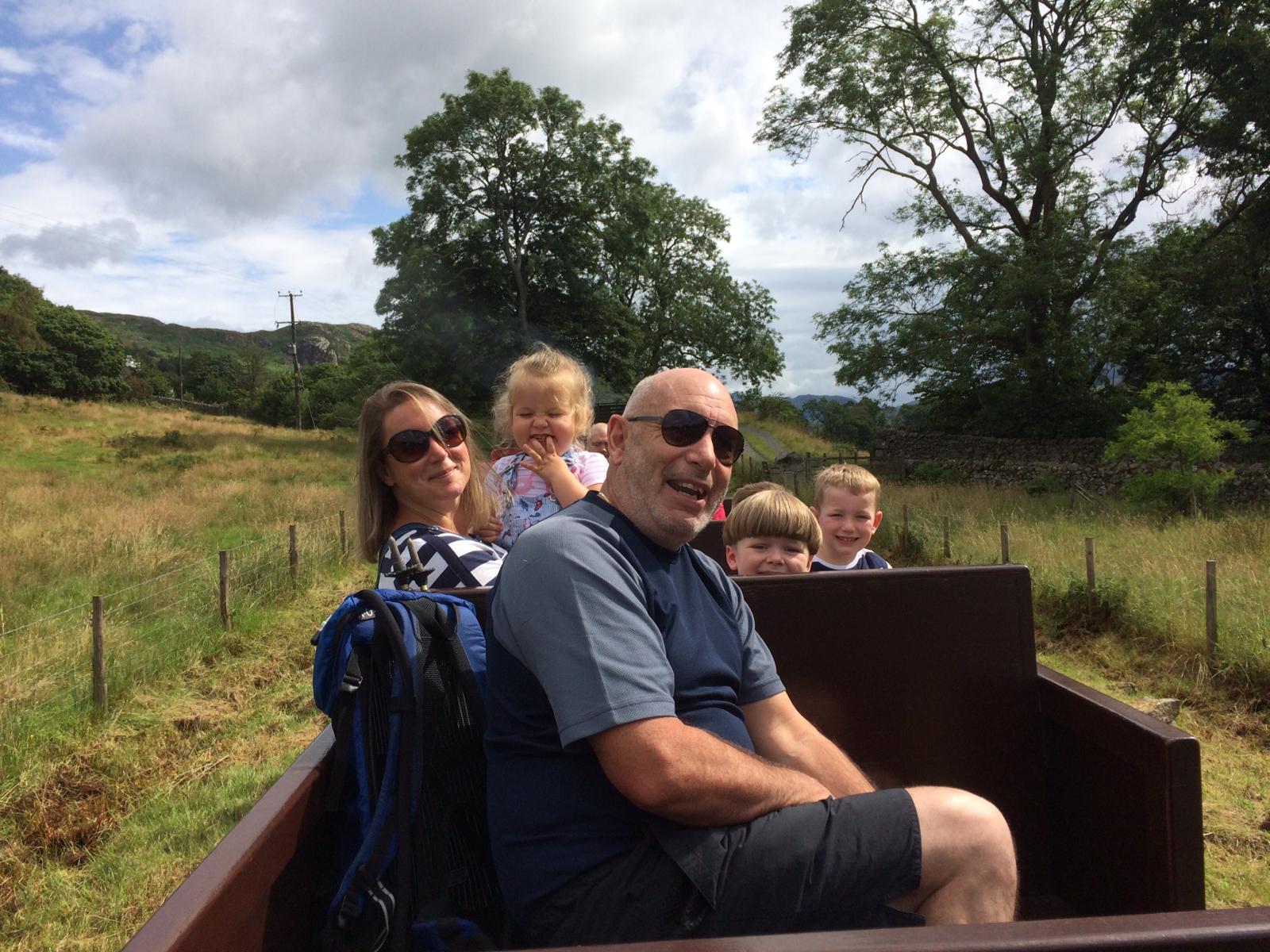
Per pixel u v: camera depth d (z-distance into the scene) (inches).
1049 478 942.4
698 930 64.0
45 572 490.9
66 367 3828.7
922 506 737.0
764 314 2063.2
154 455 1430.9
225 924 52.9
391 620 76.7
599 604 68.6
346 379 2556.6
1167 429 661.3
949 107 1291.8
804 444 1971.0
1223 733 245.3
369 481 116.3
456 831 76.0
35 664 291.4
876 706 98.9
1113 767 87.7
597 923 64.4
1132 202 1213.1
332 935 67.9
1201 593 337.7
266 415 3988.7
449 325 1754.4
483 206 1866.4
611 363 1899.6
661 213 1980.8
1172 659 303.3
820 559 153.5
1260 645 280.1
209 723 268.4
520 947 72.7
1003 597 100.7
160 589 428.8
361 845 70.9
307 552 487.5
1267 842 176.1
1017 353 1240.8
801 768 81.7
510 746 70.9
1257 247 1059.9
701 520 80.0
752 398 2177.7
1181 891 78.6
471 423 125.3
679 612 76.8
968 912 65.5
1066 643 337.4
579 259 1866.4
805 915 64.5
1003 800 99.3
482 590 95.4
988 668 100.0
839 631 98.7
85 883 177.9
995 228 1279.5
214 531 658.2
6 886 178.4
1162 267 1131.9
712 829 66.3
